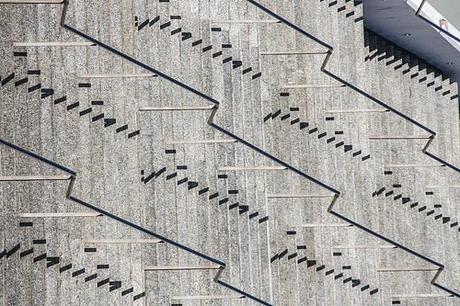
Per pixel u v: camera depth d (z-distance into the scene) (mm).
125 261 14562
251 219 15969
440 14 19672
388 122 19547
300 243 17047
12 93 14055
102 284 14383
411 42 20016
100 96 14766
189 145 15719
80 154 14453
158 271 15266
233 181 15969
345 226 17250
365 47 18594
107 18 14945
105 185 14562
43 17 14453
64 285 14109
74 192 14328
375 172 18812
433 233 19672
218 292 15539
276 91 17109
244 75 16234
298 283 16906
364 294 17516
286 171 16906
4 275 13617
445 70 21203
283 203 16953
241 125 16109
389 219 19188
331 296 17172
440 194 19969
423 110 20188
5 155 13828
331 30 17781
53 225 14148
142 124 15344
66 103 14453
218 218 15734
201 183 15703
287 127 17156
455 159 20359
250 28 16453
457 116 20656
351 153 17688
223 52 16219
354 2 18062
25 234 13938
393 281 18891
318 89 17500
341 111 16328
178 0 15922
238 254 15789
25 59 14305
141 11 15594
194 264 15414
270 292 15898
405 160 19719
